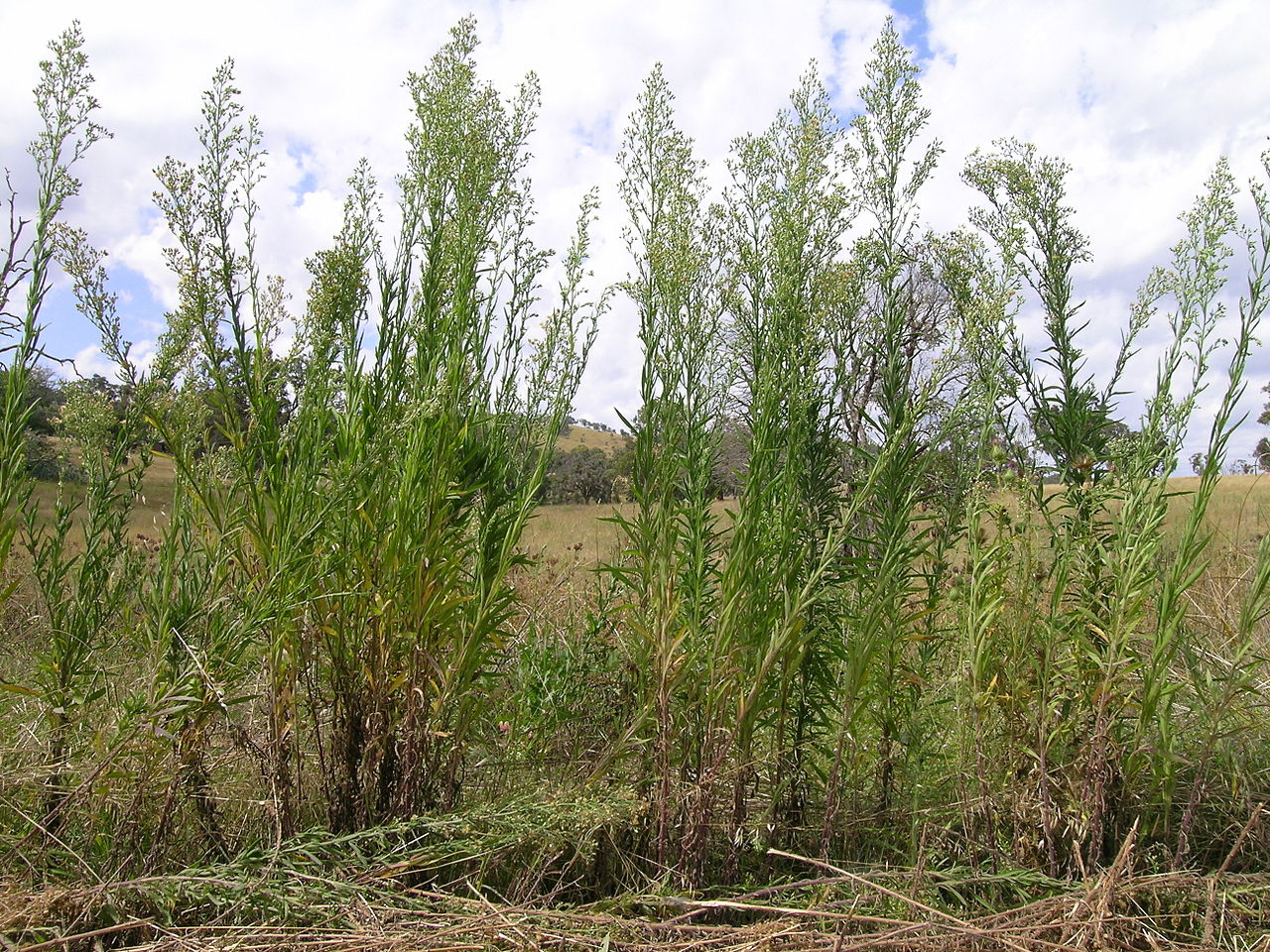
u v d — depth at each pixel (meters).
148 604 2.49
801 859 2.53
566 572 5.52
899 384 2.65
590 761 3.13
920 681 2.73
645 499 2.60
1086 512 2.68
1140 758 2.54
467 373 2.82
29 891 2.13
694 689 2.60
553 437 2.84
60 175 2.43
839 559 2.69
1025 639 2.61
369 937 2.01
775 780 2.76
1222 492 7.99
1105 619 2.58
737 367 2.86
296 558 2.41
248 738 2.63
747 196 2.97
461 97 2.99
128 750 2.29
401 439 2.62
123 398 2.56
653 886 2.48
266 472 2.49
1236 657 2.46
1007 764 2.68
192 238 2.40
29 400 2.83
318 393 2.69
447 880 2.57
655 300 2.64
